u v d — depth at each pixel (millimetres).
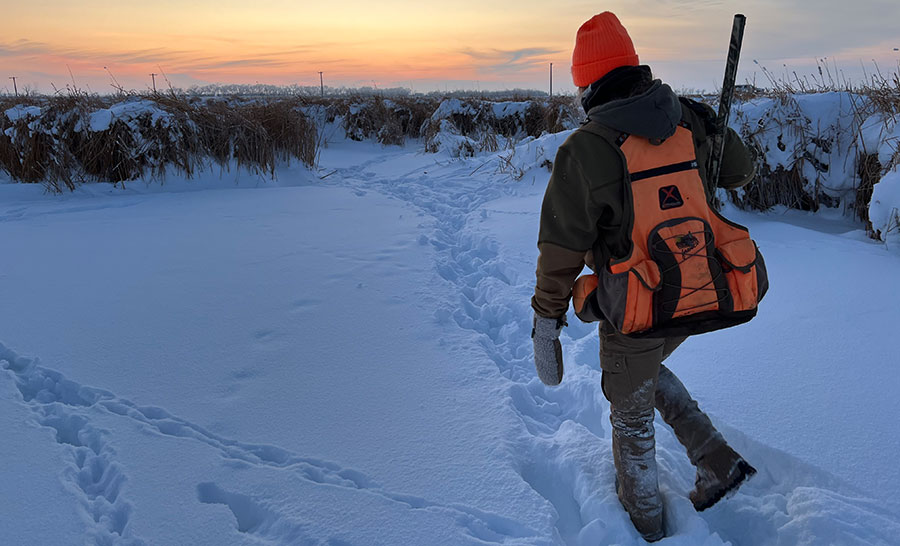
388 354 3447
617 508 2098
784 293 3947
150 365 3316
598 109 1795
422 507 2166
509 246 5777
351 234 6379
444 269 5172
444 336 3697
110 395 2984
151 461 2420
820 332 3355
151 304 4238
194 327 3836
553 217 1838
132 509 2135
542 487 2406
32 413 2779
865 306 3643
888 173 5137
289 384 3107
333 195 9070
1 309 4129
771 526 2057
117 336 3695
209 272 4984
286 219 7199
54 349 3504
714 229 1902
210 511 2131
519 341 3758
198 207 8047
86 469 2379
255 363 3346
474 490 2252
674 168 1796
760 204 6500
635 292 1747
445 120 14719
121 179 9344
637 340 1928
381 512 2123
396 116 18094
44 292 4492
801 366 3016
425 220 7113
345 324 3883
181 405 2898
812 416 2600
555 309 1957
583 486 2260
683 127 1862
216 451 2496
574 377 3107
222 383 3123
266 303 4258
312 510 2133
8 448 2492
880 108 6016
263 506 2162
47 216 7492
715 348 3291
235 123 10219
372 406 2881
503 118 16531
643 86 1815
